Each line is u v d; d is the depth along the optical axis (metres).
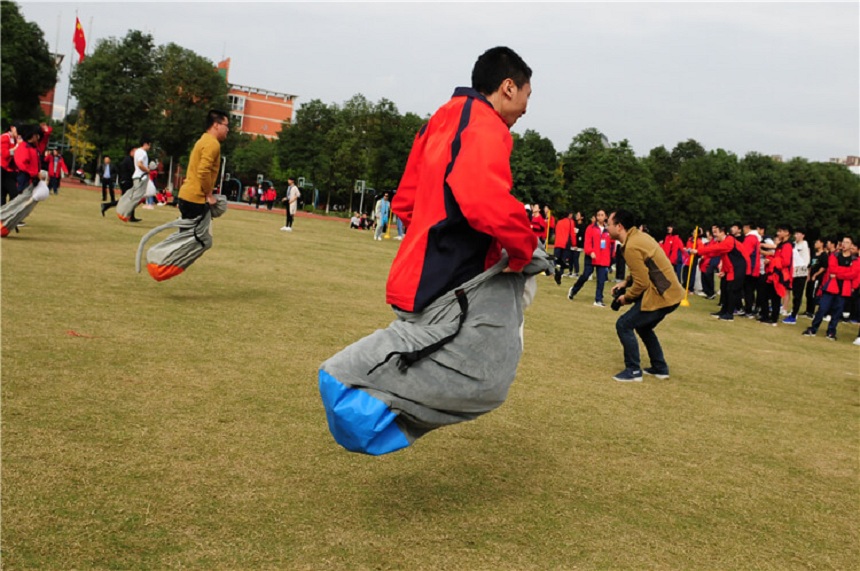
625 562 3.21
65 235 12.52
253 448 4.05
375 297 10.53
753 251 15.44
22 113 55.38
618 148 71.94
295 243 18.33
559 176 71.81
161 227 8.12
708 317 15.34
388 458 4.14
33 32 53.53
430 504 3.57
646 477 4.37
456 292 3.07
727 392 7.25
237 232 19.12
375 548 3.06
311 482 3.68
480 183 2.88
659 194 73.06
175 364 5.52
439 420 3.10
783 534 3.75
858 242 14.27
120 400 4.56
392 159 62.91
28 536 2.84
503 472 4.14
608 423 5.47
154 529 3.02
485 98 3.24
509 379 3.20
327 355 6.44
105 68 54.19
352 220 33.25
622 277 22.72
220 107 57.66
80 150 55.28
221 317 7.50
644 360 8.65
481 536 3.28
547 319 11.04
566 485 4.06
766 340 12.30
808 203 76.38
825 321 18.02
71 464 3.54
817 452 5.37
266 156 84.88
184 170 65.62
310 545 3.03
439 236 3.08
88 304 7.23
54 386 4.65
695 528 3.69
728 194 74.19
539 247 3.31
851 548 3.67
